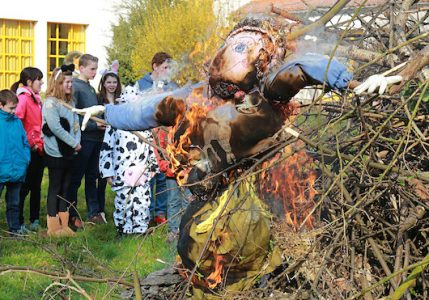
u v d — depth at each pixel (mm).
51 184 7406
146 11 16516
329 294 3752
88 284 4461
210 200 3955
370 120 4016
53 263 6184
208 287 3979
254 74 3803
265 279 4066
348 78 3643
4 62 21516
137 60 15875
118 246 6730
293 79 3705
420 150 4039
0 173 7137
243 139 3814
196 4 13039
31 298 5309
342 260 3838
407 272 3695
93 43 21891
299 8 5520
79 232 7406
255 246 3879
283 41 3912
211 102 3922
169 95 4062
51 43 22016
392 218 3943
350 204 3744
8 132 7125
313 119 4461
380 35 4461
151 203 8242
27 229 7352
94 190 8109
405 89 3951
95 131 7906
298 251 3896
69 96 7391
